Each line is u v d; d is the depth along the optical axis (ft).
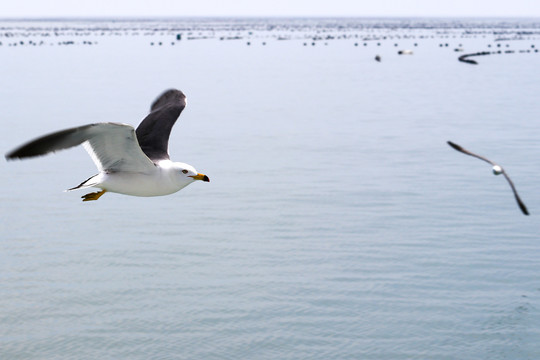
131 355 52.49
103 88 207.62
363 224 77.56
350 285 62.03
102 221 78.74
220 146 120.88
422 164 107.34
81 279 63.41
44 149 28.45
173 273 64.75
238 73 265.34
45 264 66.44
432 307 58.39
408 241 72.08
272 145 122.01
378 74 266.57
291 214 81.15
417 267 65.72
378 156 113.19
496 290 61.31
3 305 58.80
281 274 64.28
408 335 54.70
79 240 72.43
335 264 66.33
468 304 58.95
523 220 78.84
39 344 53.72
